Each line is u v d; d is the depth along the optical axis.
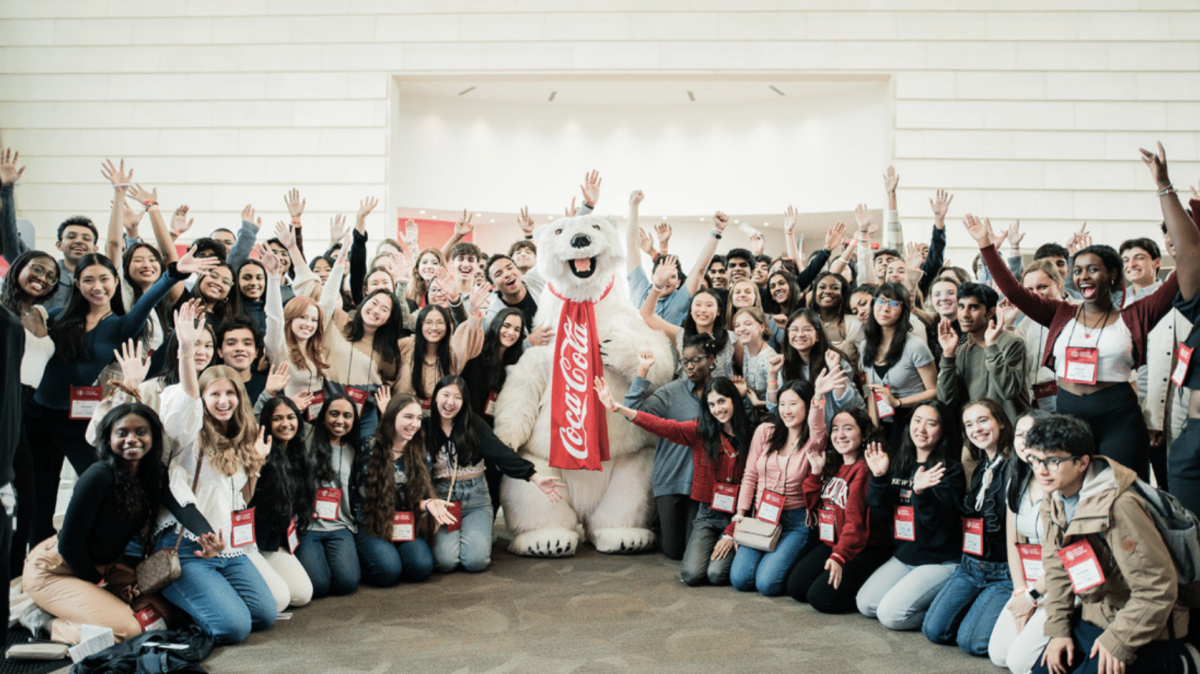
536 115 11.21
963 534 2.97
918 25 8.94
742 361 4.12
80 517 2.71
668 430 3.79
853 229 11.88
